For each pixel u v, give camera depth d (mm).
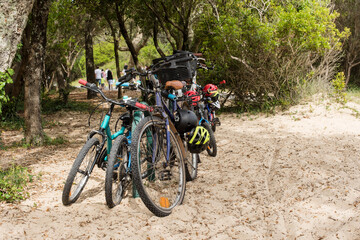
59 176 5344
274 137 7477
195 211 3855
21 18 4711
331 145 6430
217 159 6070
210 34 12719
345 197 4031
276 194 4355
